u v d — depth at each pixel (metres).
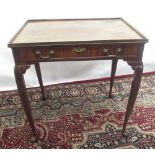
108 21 1.39
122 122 1.45
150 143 1.28
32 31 1.20
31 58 1.06
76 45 1.03
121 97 1.68
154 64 1.97
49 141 1.31
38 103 1.64
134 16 1.74
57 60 1.08
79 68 1.87
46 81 1.86
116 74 1.95
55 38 1.07
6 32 1.62
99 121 1.46
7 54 1.68
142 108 1.56
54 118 1.49
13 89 1.79
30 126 1.35
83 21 1.39
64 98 1.69
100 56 1.08
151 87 1.79
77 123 1.45
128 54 1.09
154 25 1.80
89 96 1.71
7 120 1.48
